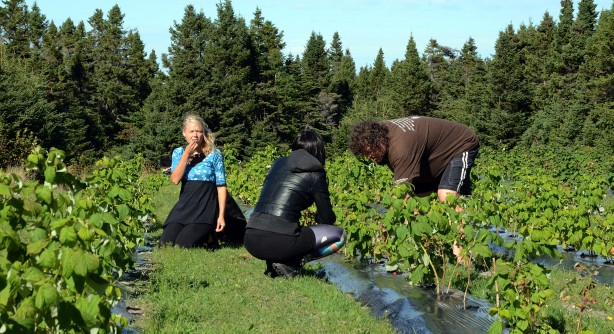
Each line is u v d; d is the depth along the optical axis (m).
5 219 2.61
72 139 42.22
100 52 71.25
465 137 5.69
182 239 7.06
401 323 4.46
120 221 5.22
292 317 4.43
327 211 5.62
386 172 12.29
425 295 5.07
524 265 3.99
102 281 2.38
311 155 5.64
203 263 6.18
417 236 5.02
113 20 81.00
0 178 2.82
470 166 5.72
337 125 80.88
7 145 24.50
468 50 87.94
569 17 61.50
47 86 48.19
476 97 58.62
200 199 7.21
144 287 5.09
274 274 5.70
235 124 51.88
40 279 2.24
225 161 17.78
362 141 5.30
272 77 60.06
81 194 4.15
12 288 2.16
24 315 2.05
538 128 49.31
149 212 8.60
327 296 5.00
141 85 72.12
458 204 5.39
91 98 60.75
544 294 3.84
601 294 5.52
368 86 99.00
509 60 53.69
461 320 4.46
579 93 46.72
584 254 8.05
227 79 52.25
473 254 4.59
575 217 7.96
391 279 5.81
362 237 6.52
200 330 4.02
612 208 8.77
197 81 49.25
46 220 3.31
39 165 3.36
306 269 6.17
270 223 5.50
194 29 59.69
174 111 47.69
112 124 64.38
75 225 2.71
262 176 13.89
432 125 5.53
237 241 7.78
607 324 4.59
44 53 62.19
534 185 10.12
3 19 83.62
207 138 7.26
